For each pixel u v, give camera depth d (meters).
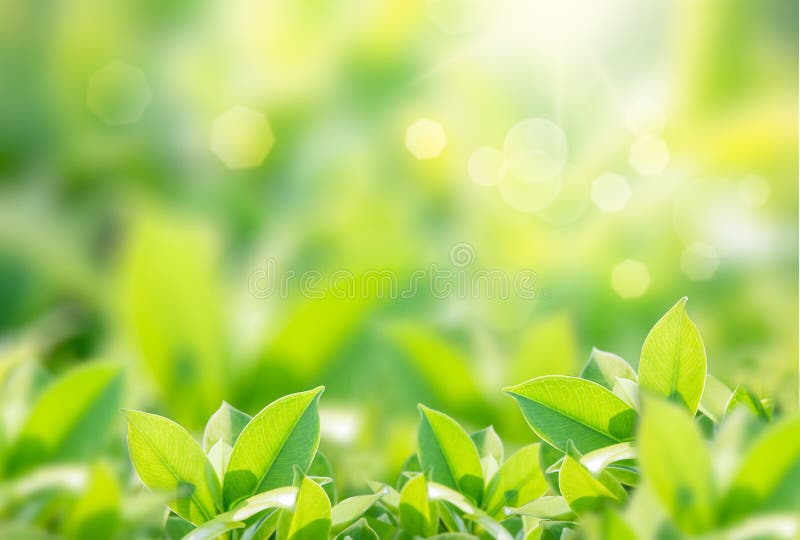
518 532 1.11
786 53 3.37
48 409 1.13
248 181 3.17
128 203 2.78
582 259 2.32
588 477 1.07
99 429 1.13
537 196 3.06
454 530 1.12
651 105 3.35
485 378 1.34
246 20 3.62
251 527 1.07
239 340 1.46
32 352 1.25
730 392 1.14
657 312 2.20
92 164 3.19
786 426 1.03
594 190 3.02
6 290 2.05
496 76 3.60
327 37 3.61
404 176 3.25
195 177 3.22
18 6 3.44
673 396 1.10
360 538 1.09
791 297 2.21
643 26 3.46
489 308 2.03
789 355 1.25
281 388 1.38
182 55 3.59
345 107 3.48
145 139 3.34
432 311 1.67
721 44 3.38
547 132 3.36
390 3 3.59
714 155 2.78
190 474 1.08
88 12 3.58
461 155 3.33
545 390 1.10
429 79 3.60
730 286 2.32
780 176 2.70
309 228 2.41
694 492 1.03
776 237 2.51
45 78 3.43
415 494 1.09
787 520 1.01
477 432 1.17
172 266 1.38
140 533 1.07
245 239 2.71
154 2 3.66
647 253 2.43
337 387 1.37
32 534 1.05
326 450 1.21
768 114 2.87
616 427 1.09
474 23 3.61
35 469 1.12
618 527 1.01
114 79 3.42
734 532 1.01
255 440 1.08
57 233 2.29
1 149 3.19
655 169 3.04
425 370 1.30
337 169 3.09
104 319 1.91
